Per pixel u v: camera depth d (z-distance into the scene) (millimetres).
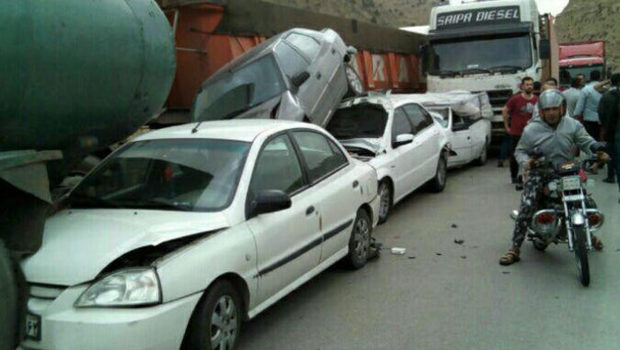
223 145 5297
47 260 4055
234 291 4512
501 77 14914
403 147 9398
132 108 5859
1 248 3971
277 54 9562
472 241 7840
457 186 11695
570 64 28797
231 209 4707
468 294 5918
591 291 5906
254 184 5008
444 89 15414
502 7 15258
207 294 4227
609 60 89312
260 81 9445
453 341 4879
